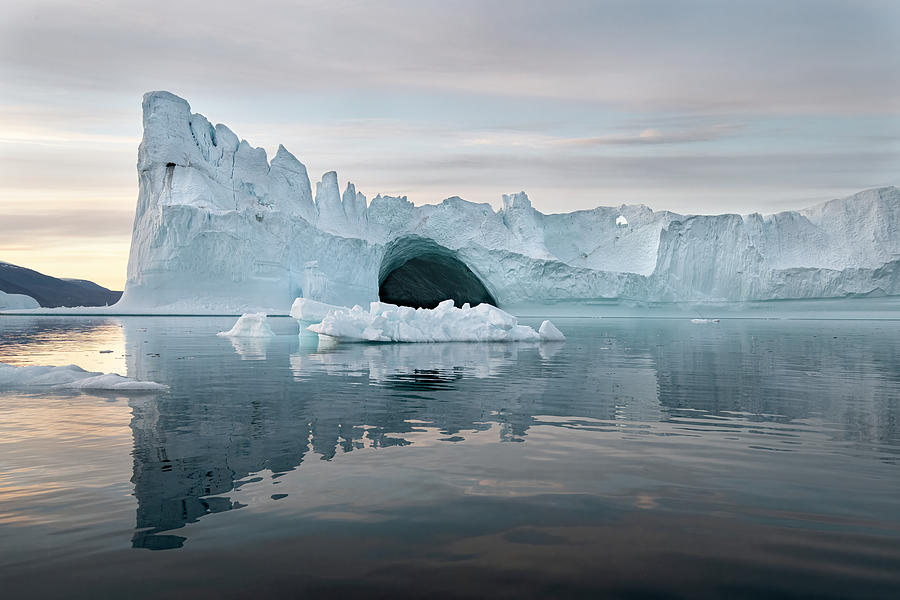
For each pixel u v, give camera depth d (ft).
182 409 23.58
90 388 28.99
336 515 11.95
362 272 170.60
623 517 11.94
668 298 186.29
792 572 9.62
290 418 21.81
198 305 147.64
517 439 18.66
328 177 177.99
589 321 155.84
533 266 180.04
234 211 150.51
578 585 9.18
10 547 10.37
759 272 184.34
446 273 212.23
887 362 45.65
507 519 11.80
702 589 9.07
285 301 154.10
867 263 180.14
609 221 202.49
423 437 18.86
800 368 41.19
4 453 16.57
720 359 48.08
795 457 16.60
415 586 9.10
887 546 10.61
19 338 67.41
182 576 9.37
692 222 189.06
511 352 53.72
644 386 31.35
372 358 46.37
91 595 8.77
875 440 18.72
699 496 13.24
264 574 9.47
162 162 153.17
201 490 13.46
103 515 11.89
